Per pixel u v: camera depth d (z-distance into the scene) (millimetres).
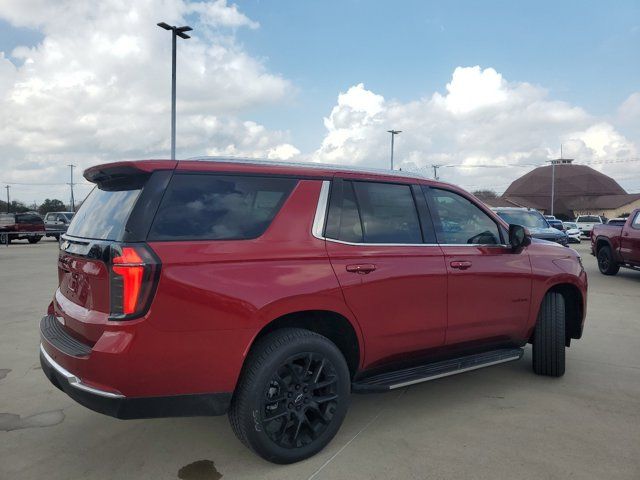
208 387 3004
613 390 4691
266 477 3168
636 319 7828
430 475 3174
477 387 4766
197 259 2986
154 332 2854
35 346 6070
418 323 3881
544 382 4910
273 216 3352
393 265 3736
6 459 3410
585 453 3465
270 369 3152
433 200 4227
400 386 3738
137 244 2885
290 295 3211
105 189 3510
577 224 43156
